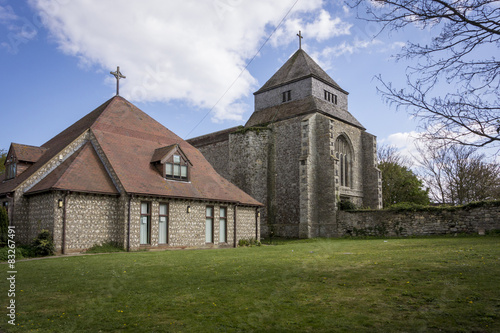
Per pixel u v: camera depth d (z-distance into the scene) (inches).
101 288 319.3
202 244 885.8
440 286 279.0
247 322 220.7
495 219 887.7
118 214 760.3
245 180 1375.5
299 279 334.0
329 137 1275.8
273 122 1427.2
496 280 287.3
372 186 1461.6
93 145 845.2
